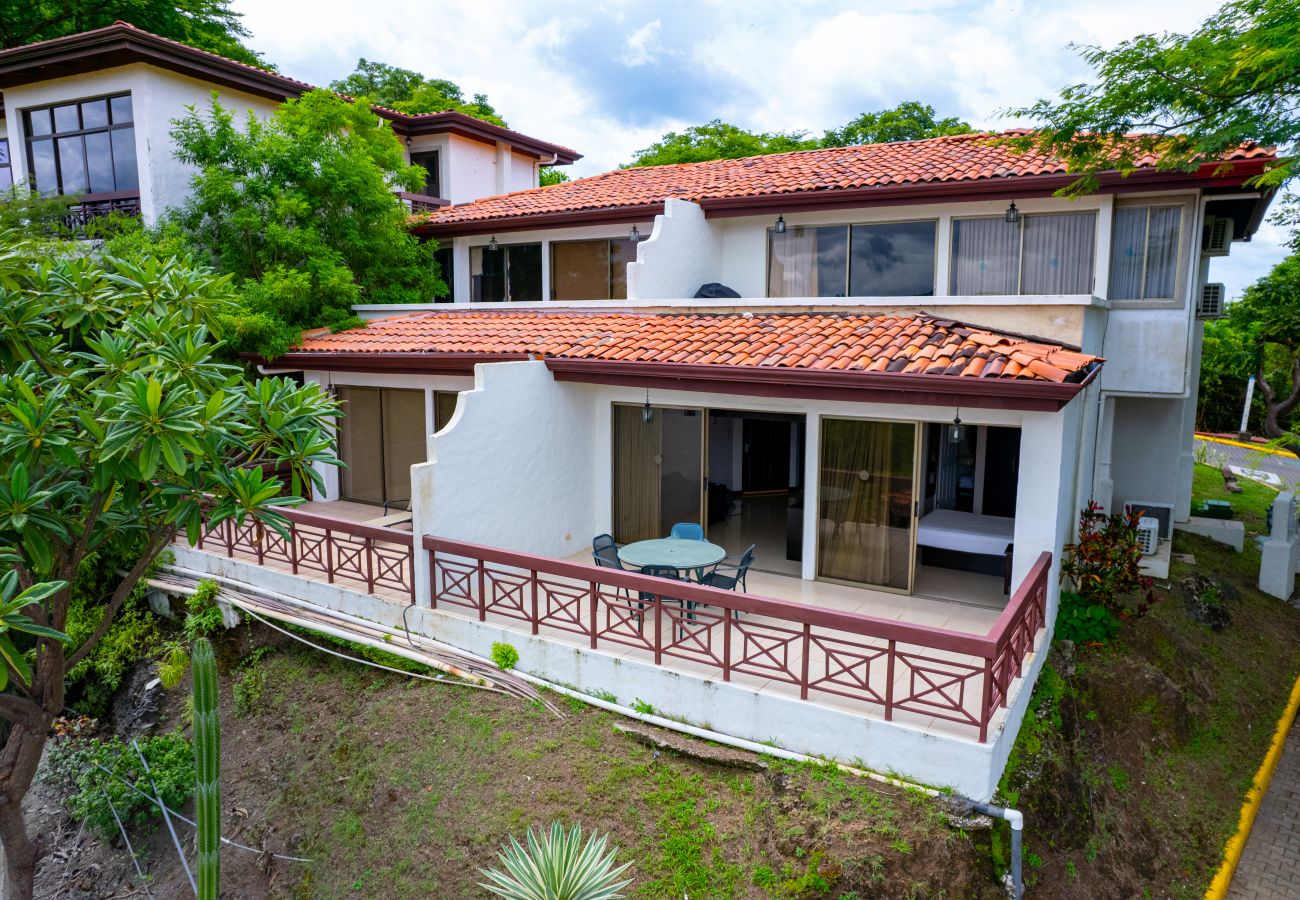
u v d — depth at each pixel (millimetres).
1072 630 10438
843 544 11195
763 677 7750
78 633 11602
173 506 7211
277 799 8828
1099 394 12406
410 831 7711
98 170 16781
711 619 10070
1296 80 8820
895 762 7094
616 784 7477
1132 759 9219
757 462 17344
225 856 8609
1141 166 11320
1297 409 23906
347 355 13531
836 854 6457
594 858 6137
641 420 12711
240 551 12141
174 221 15117
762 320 12328
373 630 10102
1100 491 12812
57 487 6867
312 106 16250
